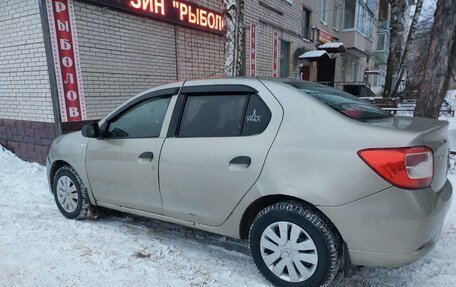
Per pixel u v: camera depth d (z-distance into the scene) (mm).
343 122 2482
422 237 2291
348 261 2473
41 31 6137
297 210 2529
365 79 26750
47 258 3246
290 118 2658
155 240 3629
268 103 2785
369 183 2289
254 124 2811
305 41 15938
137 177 3414
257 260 2764
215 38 9992
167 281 2861
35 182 5773
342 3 20844
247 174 2715
